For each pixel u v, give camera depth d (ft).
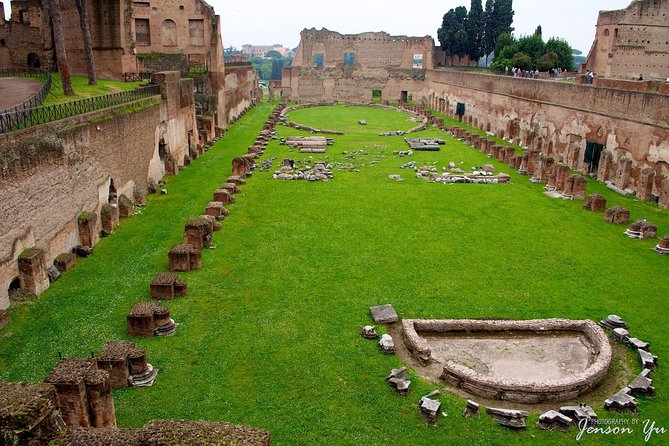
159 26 169.58
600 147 109.50
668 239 69.67
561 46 232.32
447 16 289.33
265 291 57.26
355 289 57.98
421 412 38.86
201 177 107.45
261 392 41.14
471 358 46.75
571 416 39.11
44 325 50.06
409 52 285.64
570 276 62.34
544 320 51.19
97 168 73.92
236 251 67.87
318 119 203.51
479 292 57.82
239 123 193.57
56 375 34.09
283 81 281.74
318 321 51.31
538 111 138.51
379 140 155.94
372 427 37.81
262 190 96.84
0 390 25.94
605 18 191.72
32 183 56.65
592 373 42.32
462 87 205.67
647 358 45.39
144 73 150.51
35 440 24.91
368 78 285.43
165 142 107.24
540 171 106.42
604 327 51.21
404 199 92.79
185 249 61.77
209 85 165.07
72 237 65.67
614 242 73.61
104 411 35.09
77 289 57.16
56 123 65.16
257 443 25.89
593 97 112.16
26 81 114.11
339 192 96.53
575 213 86.48
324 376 43.16
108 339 47.93
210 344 47.29
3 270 51.47
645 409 40.16
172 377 42.68
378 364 44.93
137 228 76.54
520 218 83.35
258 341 47.83
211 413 38.65
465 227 78.74
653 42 186.70
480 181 105.81
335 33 285.64
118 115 81.71
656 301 56.49
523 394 40.78
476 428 37.86
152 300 55.11
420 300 55.72
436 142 148.77
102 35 141.38
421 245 71.15
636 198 95.86
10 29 145.59
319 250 68.69
